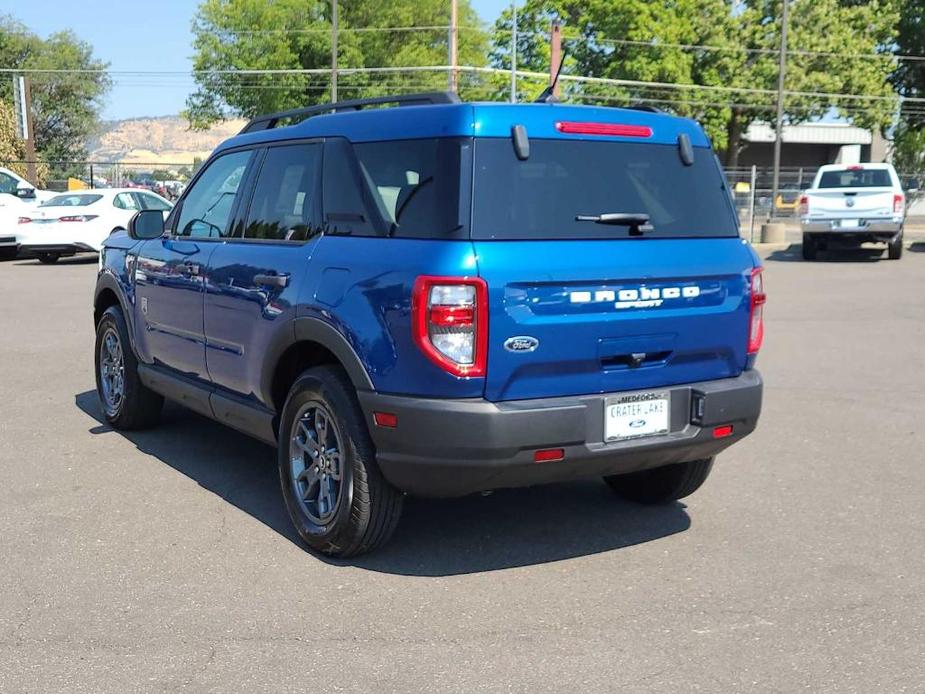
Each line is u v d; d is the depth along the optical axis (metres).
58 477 5.83
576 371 4.16
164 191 36.25
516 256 4.00
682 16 44.78
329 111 5.20
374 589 4.25
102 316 6.98
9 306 13.42
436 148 4.18
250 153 5.50
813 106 45.47
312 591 4.22
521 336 4.00
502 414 3.95
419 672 3.51
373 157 4.50
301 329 4.57
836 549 4.75
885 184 20.47
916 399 7.99
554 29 26.39
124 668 3.53
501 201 4.07
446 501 5.49
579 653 3.66
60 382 8.54
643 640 3.76
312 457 4.68
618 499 5.54
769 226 26.66
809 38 44.44
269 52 51.03
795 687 3.40
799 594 4.20
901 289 15.69
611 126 4.44
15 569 4.44
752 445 6.66
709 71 45.03
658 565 4.55
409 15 56.12
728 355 4.62
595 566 4.53
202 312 5.53
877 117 46.12
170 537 4.86
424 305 3.94
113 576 4.37
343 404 4.37
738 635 3.81
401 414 4.05
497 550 4.73
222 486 5.69
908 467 6.13
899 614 4.00
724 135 46.00
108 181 40.72
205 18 51.06
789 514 5.27
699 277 4.45
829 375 8.99
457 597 4.17
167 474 5.91
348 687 3.40
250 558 4.60
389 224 4.29
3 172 20.94
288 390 5.03
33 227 19.33
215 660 3.60
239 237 5.38
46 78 58.66
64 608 4.04
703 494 5.62
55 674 3.49
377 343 4.14
